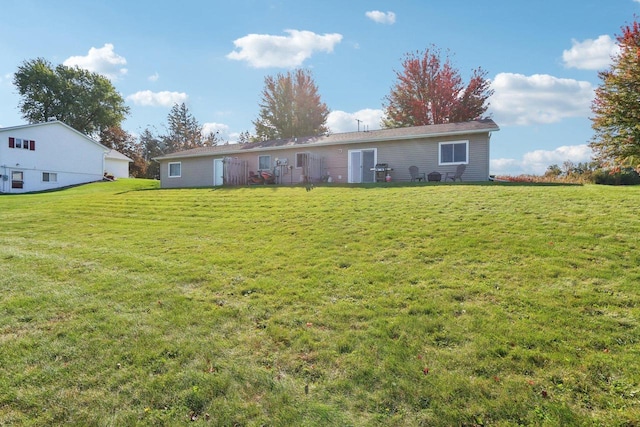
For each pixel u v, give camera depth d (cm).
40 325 377
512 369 282
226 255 629
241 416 247
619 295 389
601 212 710
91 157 3294
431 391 262
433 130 1580
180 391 273
